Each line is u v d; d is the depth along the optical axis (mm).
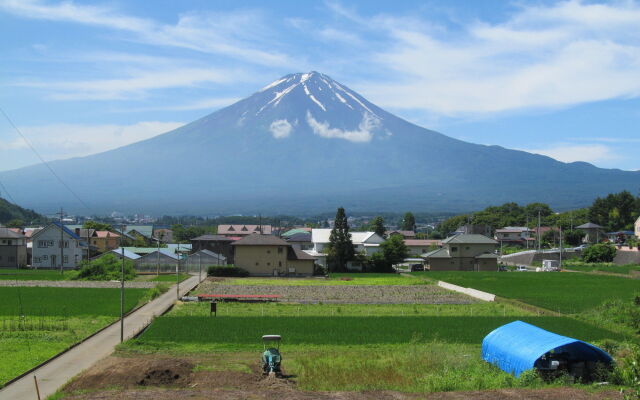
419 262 145625
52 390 34344
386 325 54656
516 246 191250
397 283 95625
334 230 127000
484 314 62562
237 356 42969
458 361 40812
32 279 96625
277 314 61469
